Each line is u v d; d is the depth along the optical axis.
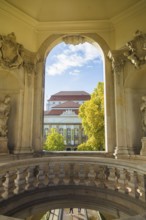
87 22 13.60
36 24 13.67
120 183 8.38
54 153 12.48
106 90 13.01
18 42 12.60
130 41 11.71
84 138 48.78
